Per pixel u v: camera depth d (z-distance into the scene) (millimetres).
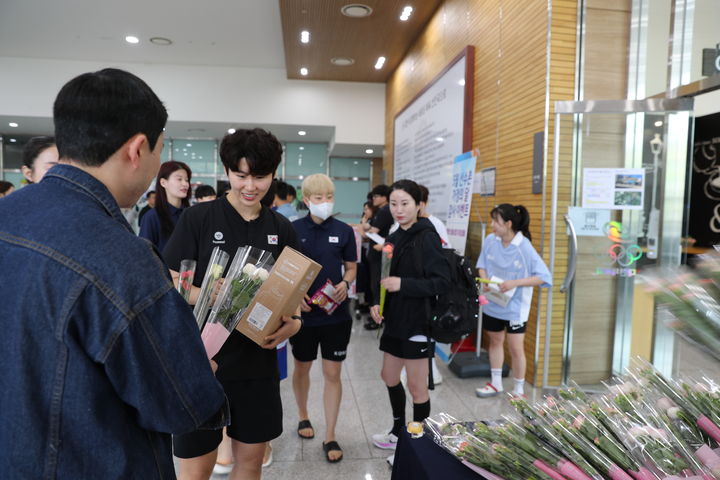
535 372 3465
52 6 6520
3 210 706
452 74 5195
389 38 6949
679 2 3312
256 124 9258
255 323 1456
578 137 3283
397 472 1232
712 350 829
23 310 652
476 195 4676
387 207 4629
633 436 870
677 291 812
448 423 1152
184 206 2973
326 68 8438
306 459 2482
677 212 3297
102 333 665
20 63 8516
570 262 3293
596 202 3295
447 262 2154
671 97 3301
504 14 4055
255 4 6410
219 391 798
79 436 664
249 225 1666
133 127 758
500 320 3293
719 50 3266
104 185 759
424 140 6293
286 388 3479
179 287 1356
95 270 670
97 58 8562
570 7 3359
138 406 694
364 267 4551
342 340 2521
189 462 1498
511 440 982
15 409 646
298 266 1459
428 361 2189
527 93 3652
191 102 8977
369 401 3250
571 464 896
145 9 6605
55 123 757
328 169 11164
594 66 3361
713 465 772
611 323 3383
